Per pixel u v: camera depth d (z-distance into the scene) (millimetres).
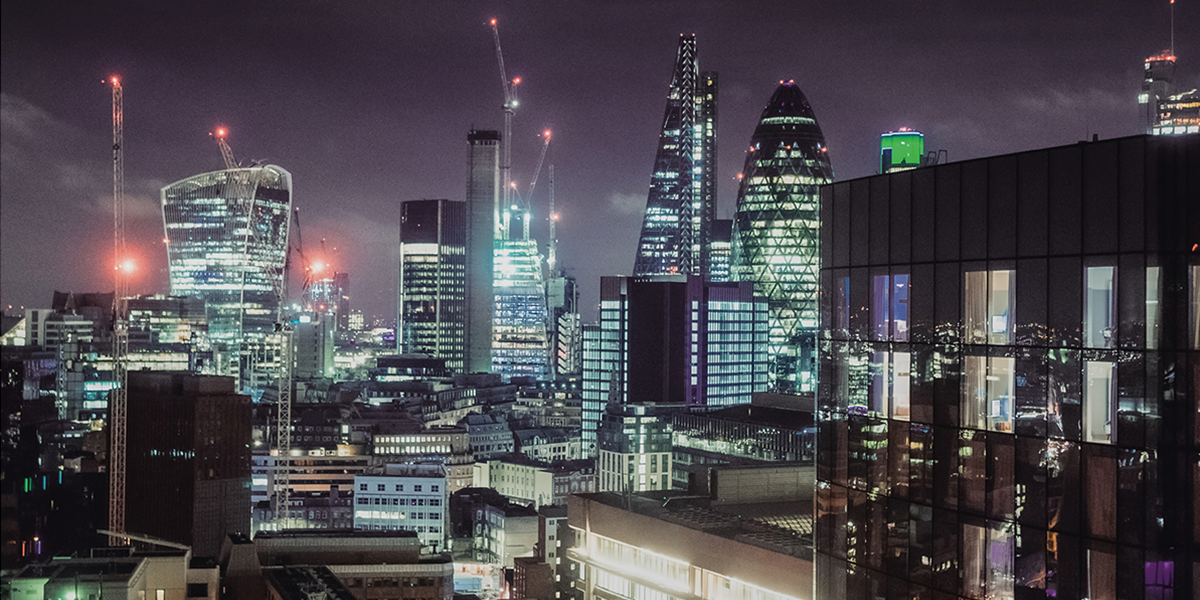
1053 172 68750
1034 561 69750
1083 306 66938
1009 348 71438
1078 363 67125
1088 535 66688
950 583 75750
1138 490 64188
